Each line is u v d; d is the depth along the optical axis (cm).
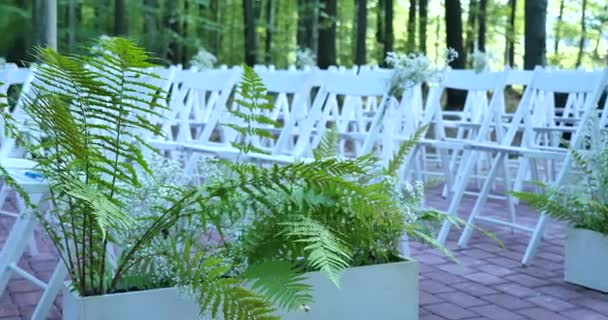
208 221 200
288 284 176
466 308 264
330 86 396
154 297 181
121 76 169
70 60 162
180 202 186
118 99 171
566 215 300
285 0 1447
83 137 172
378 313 208
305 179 188
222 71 454
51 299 221
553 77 396
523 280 304
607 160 302
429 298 276
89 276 187
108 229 183
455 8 1175
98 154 178
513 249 363
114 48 164
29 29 1229
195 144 435
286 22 1460
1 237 376
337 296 201
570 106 573
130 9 1340
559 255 351
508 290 288
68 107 175
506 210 477
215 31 1484
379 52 1476
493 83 422
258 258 196
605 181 301
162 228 187
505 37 1447
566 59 1379
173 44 1416
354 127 575
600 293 285
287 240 194
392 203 197
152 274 191
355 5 1486
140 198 192
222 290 171
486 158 577
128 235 190
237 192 194
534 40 821
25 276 238
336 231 202
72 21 1327
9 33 1223
